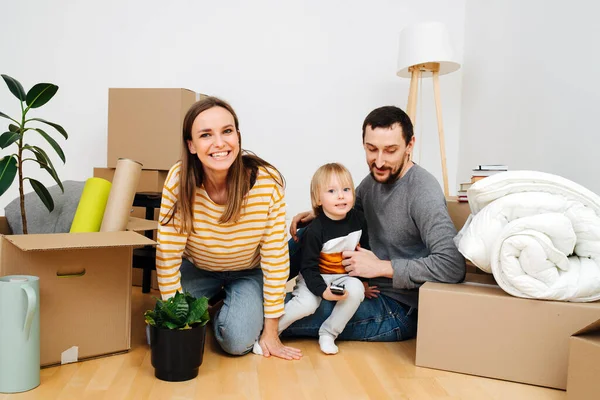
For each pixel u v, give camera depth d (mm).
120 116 2459
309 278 1630
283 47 2990
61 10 2979
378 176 1685
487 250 1442
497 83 2613
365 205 1848
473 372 1428
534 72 2244
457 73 3066
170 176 1484
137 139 2447
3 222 1861
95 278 1475
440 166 3084
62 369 1396
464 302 1432
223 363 1496
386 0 2982
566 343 1330
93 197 1653
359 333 1740
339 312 1630
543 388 1349
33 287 1254
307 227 1759
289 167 3025
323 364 1505
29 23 2990
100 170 2488
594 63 1812
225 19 2980
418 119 3072
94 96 3002
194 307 1359
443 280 1564
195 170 1435
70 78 3000
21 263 1342
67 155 3023
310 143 3016
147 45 2988
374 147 1640
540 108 2189
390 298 1766
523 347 1373
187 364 1334
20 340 1229
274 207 1525
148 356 1528
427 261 1580
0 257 1315
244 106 3008
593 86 1815
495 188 1475
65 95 3006
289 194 3035
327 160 3018
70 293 1426
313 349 1651
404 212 1690
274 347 1578
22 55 3002
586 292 1342
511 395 1299
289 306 1647
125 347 1550
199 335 1352
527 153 2287
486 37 2752
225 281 1736
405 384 1357
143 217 2438
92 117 3008
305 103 3004
